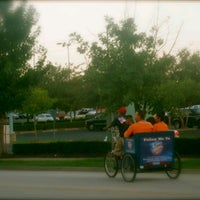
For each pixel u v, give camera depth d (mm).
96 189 15250
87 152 30297
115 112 26203
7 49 23953
